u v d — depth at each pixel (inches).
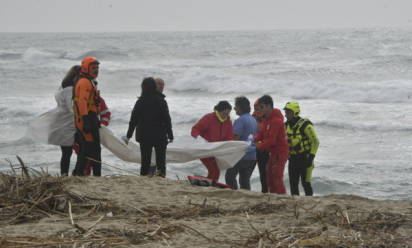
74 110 1182.3
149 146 1272.1
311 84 4847.4
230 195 975.0
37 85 6008.9
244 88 5231.3
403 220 814.5
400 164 2316.7
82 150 1194.6
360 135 3009.4
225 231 759.7
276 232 755.4
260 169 1374.3
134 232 732.0
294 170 1311.5
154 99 1266.0
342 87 4650.6
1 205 855.7
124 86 5940.0
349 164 2335.1
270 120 1304.1
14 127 3356.3
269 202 927.0
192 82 5556.1
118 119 3572.8
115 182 1053.2
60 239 693.9
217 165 1366.9
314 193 2010.3
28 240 687.7
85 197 909.2
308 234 741.9
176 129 3314.5
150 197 948.0
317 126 3250.5
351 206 906.1
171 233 743.1
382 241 726.5
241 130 1380.4
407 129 3088.1
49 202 872.3
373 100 4362.7
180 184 1076.5
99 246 676.7
